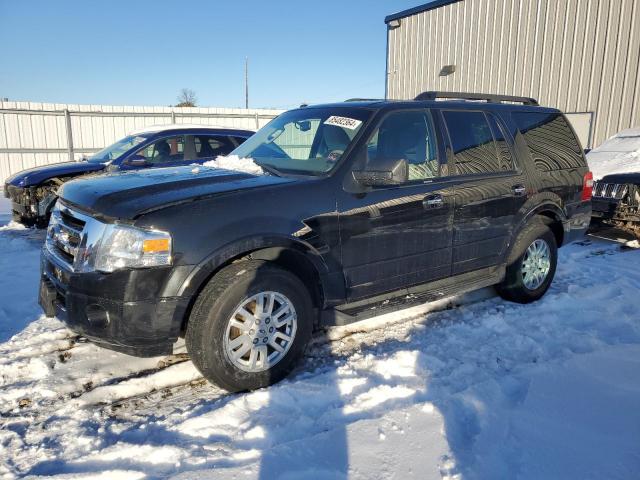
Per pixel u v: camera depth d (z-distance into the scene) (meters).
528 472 2.31
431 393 3.04
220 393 3.13
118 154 8.33
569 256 6.54
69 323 2.94
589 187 5.18
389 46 20.53
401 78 20.08
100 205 2.94
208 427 2.71
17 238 7.75
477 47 16.70
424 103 4.06
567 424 2.69
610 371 3.27
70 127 18.12
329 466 2.35
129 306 2.73
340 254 3.37
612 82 13.09
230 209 2.97
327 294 3.37
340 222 3.35
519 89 15.50
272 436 2.62
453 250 4.05
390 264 3.66
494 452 2.45
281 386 3.09
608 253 6.75
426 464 2.36
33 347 3.73
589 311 4.42
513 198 4.41
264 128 4.52
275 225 3.07
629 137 8.92
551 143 4.93
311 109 4.23
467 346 3.76
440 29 18.02
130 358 3.59
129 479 2.29
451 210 3.96
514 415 2.78
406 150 3.86
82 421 2.81
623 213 7.38
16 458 2.48
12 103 17.16
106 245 2.80
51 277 3.20
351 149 3.52
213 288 2.91
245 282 2.94
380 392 3.02
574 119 14.12
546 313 4.43
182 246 2.79
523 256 4.59
